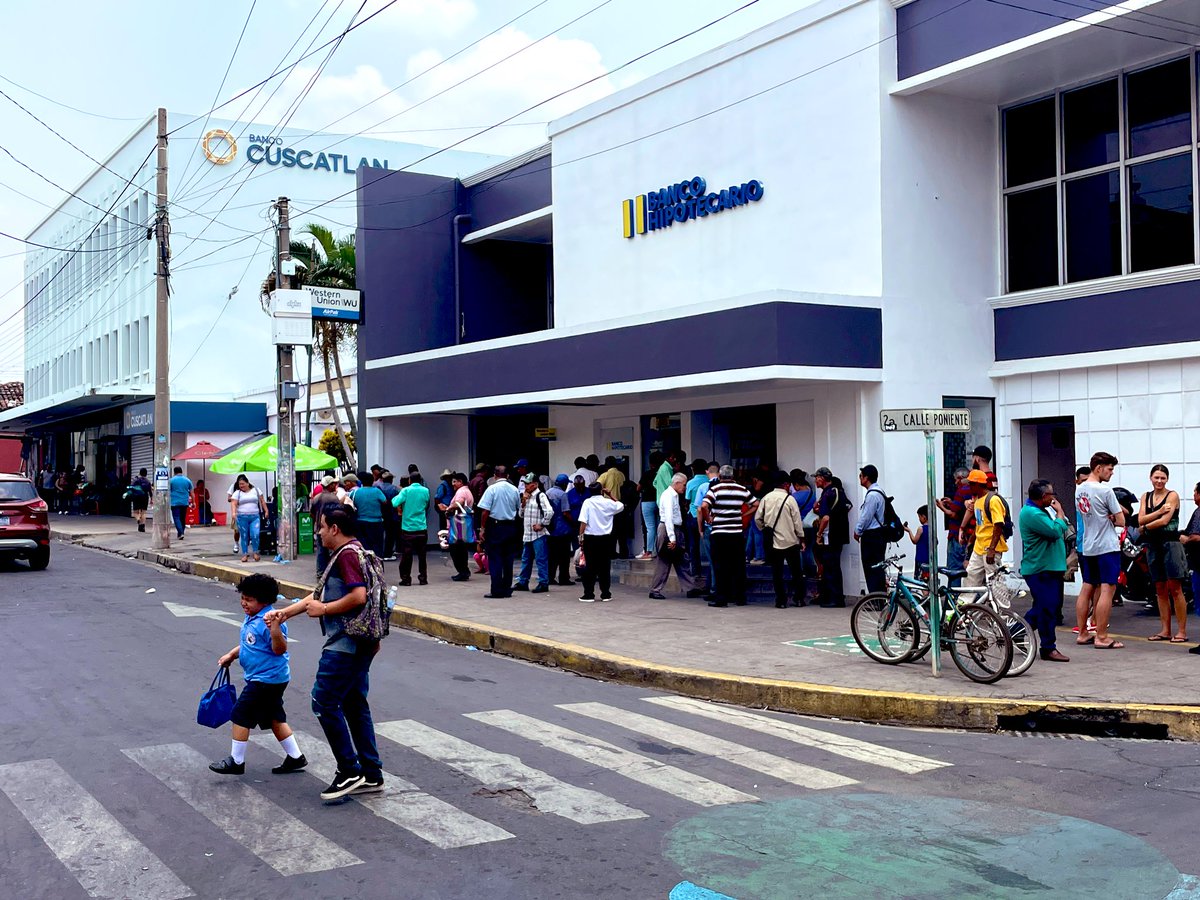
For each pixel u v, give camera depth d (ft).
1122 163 47.03
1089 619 42.88
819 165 51.80
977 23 46.26
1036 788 23.36
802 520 51.29
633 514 63.87
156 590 59.06
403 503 57.41
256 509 71.87
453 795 22.45
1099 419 47.55
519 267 82.94
